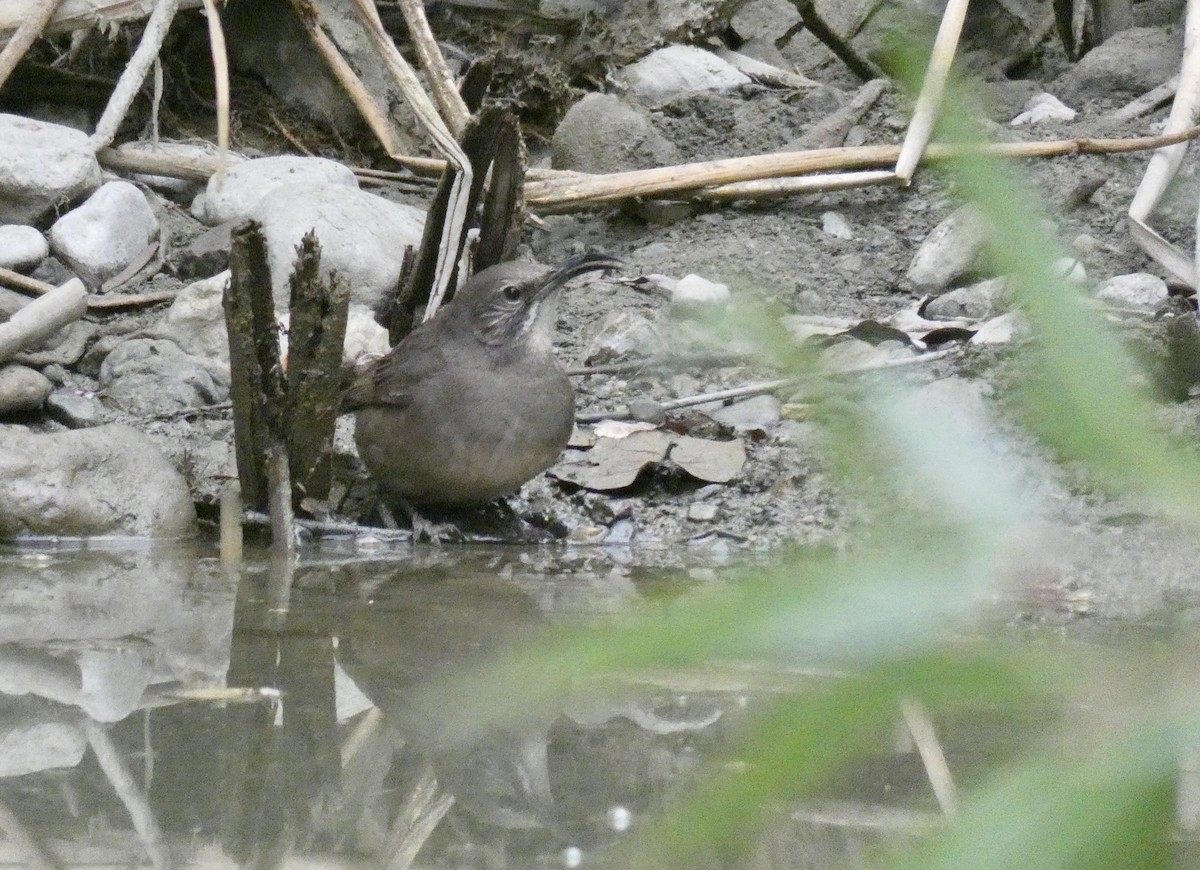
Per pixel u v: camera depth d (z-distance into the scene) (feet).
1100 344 4.68
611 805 13.87
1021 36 61.31
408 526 33.65
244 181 46.96
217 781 15.31
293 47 55.11
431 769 15.55
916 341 39.09
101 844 13.15
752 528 33.04
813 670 4.73
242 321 30.71
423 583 27.94
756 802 4.25
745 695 17.07
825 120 52.01
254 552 31.48
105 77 52.75
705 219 49.39
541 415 31.58
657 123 54.24
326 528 32.83
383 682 19.67
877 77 58.95
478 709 4.99
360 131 55.36
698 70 57.41
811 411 5.41
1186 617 7.25
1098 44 61.21
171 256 45.68
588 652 4.51
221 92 44.37
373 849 12.89
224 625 23.86
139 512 32.71
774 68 60.03
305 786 14.98
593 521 33.78
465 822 13.64
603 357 40.70
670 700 17.20
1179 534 4.77
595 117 52.75
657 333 40.78
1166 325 32.17
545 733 16.48
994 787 4.13
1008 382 5.74
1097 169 48.06
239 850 13.00
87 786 14.99
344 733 17.08
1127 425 4.66
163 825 13.70
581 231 50.21
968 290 42.27
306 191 44.34
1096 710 4.39
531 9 59.77
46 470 32.30
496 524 33.73
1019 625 5.32
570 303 44.37
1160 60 56.29
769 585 4.54
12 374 37.37
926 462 5.18
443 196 37.09
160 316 42.37
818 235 47.52
